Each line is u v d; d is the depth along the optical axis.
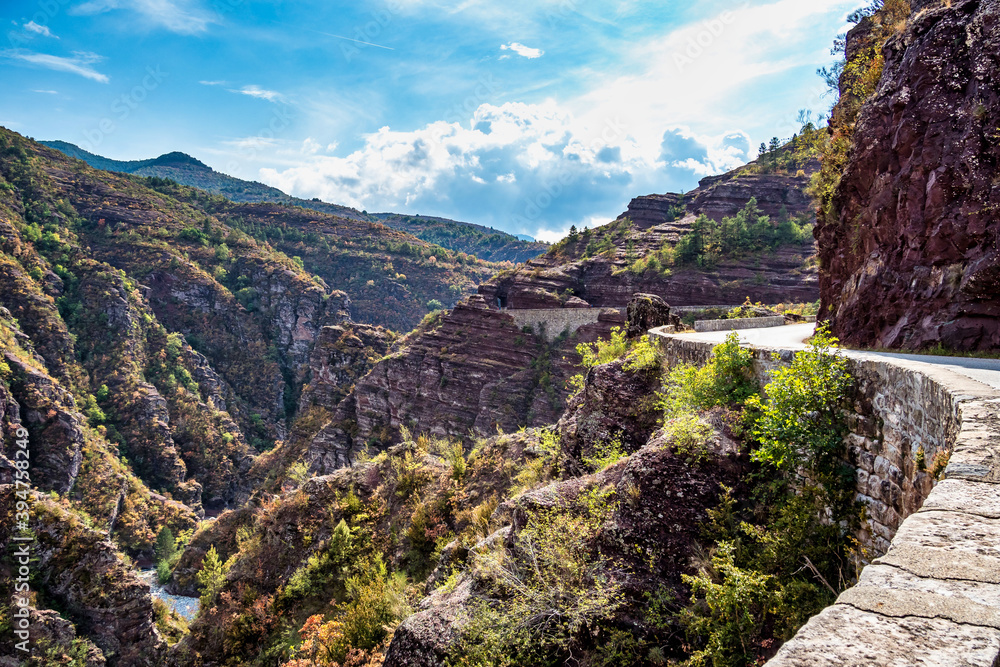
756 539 7.14
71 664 30.83
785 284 91.94
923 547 2.76
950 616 2.15
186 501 119.75
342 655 14.63
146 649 35.28
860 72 18.56
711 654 6.16
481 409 88.62
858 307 15.00
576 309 91.56
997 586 2.28
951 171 12.22
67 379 125.94
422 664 8.33
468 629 8.30
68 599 34.12
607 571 7.96
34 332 128.00
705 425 8.92
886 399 6.36
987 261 10.75
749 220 112.44
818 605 5.79
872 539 6.16
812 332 20.12
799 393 7.39
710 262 100.94
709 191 128.88
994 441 3.79
